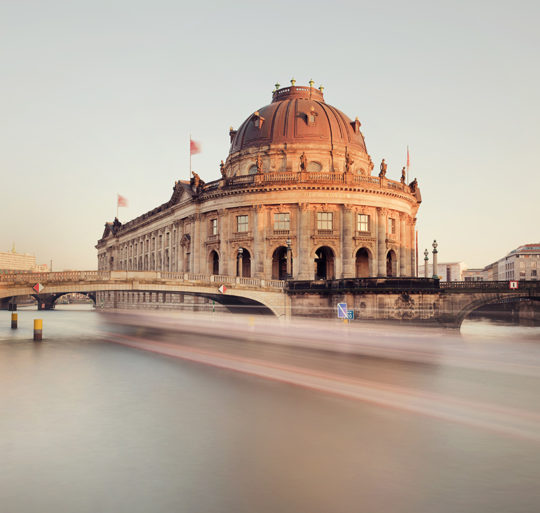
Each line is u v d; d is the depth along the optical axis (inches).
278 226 3189.0
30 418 746.8
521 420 714.8
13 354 1432.1
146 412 775.7
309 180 3102.9
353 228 3149.6
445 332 2536.9
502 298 2790.4
